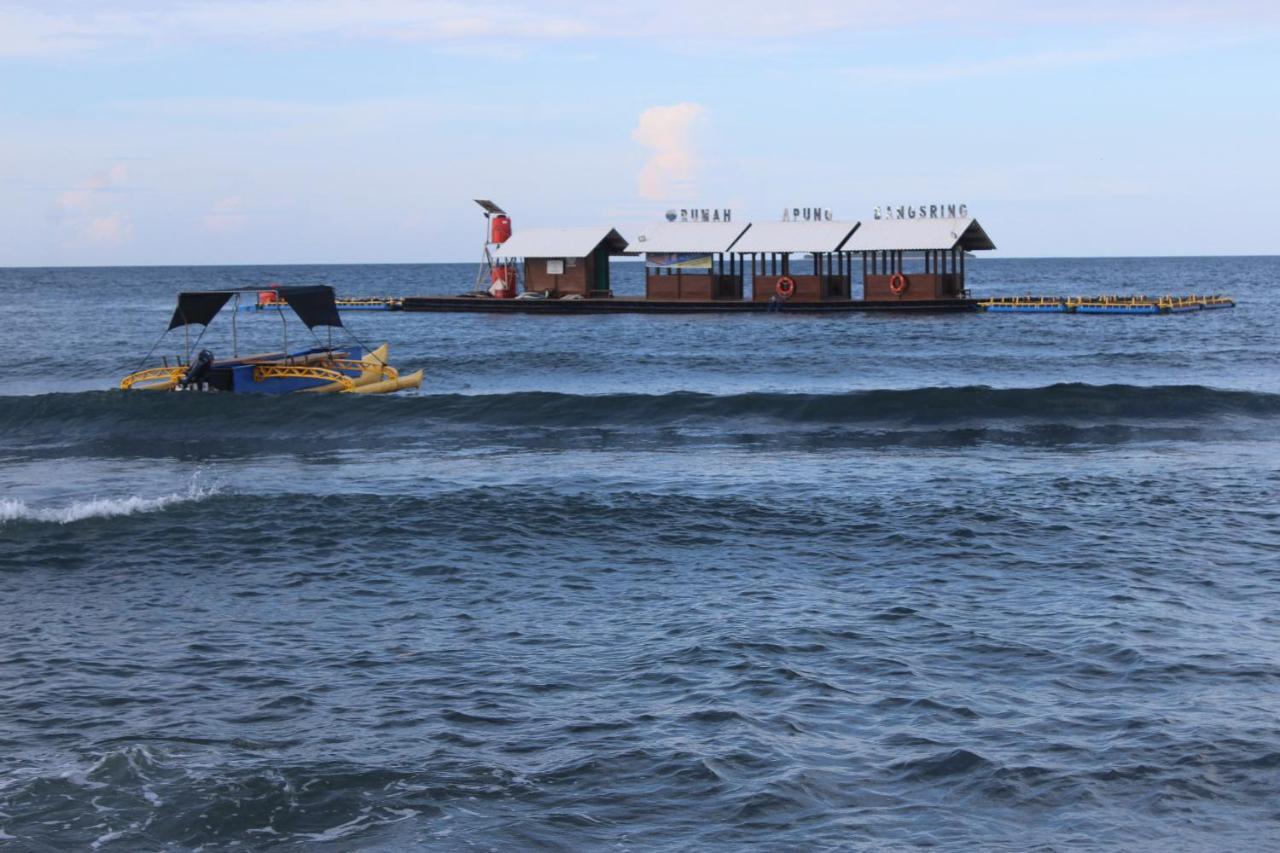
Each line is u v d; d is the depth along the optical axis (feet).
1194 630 47.47
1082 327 245.04
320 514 71.10
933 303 279.28
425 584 57.06
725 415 113.09
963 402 112.47
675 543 64.90
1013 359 179.83
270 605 53.47
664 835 31.99
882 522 68.59
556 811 33.37
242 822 32.89
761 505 73.61
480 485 81.92
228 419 110.93
